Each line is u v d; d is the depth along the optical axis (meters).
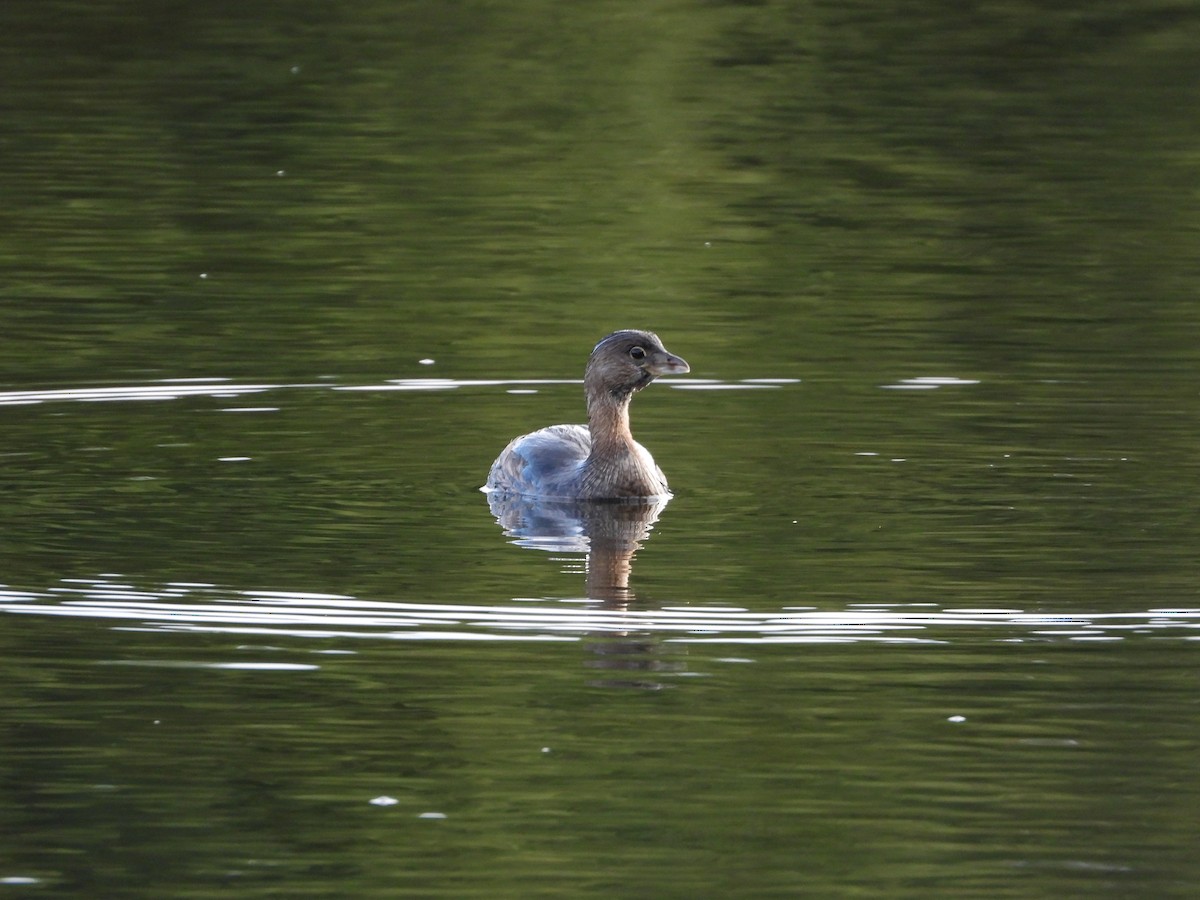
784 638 13.27
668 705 12.21
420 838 10.68
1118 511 16.02
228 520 15.88
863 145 32.06
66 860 10.46
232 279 25.11
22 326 22.66
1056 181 29.91
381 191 29.64
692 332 22.73
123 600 13.84
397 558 14.95
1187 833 10.66
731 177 30.50
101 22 38.91
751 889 10.09
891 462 17.66
